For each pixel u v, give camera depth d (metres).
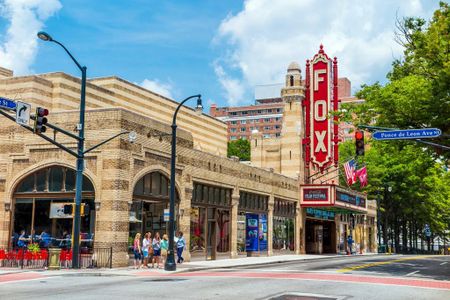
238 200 40.59
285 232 49.38
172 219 27.45
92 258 27.58
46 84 37.41
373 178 67.94
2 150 30.89
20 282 20.17
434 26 26.59
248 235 42.50
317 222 58.78
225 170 38.94
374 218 77.69
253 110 177.88
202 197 36.41
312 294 16.38
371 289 18.19
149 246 28.75
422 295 16.89
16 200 30.50
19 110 22.08
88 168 28.80
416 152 32.06
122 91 44.16
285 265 32.19
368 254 61.50
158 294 15.98
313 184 52.38
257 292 16.67
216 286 18.41
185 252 33.59
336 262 35.84
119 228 27.91
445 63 25.64
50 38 24.58
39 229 29.61
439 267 31.73
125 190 28.45
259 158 56.25
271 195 46.28
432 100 27.39
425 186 71.50
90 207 28.64
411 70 30.62
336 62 54.88
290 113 54.34
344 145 74.00
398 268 29.61
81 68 26.70
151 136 30.89
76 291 16.81
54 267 25.67
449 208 83.88
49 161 29.69
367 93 31.80
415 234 91.44
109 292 16.52
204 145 56.19
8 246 30.06
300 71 55.12
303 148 54.56
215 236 37.69
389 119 29.61
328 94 54.09
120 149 28.27
